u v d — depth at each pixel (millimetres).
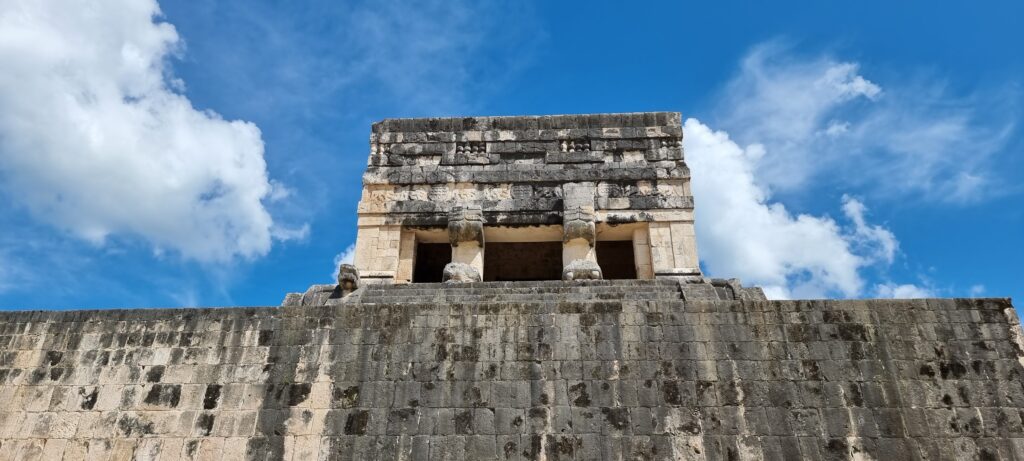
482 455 10477
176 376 11547
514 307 11789
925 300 11680
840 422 10602
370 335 11672
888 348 11234
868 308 11602
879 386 10898
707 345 11312
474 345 11453
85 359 11844
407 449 10602
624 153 22531
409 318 11797
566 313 11680
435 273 24906
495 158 22469
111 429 11156
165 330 12023
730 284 16438
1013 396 10797
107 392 11492
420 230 21516
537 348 11367
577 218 20531
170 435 11031
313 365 11461
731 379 10992
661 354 11250
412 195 21719
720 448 10414
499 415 10789
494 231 21359
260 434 10914
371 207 21562
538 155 22656
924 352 11195
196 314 12148
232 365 11570
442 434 10680
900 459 10312
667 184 21641
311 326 11844
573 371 11133
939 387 10891
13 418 11359
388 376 11258
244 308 12148
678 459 10352
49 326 12219
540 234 21578
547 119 23172
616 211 21125
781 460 10305
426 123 23172
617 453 10422
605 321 11578
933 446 10406
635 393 10906
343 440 10742
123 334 12047
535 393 10953
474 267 18938
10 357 11953
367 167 22375
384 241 21031
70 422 11266
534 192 21672
